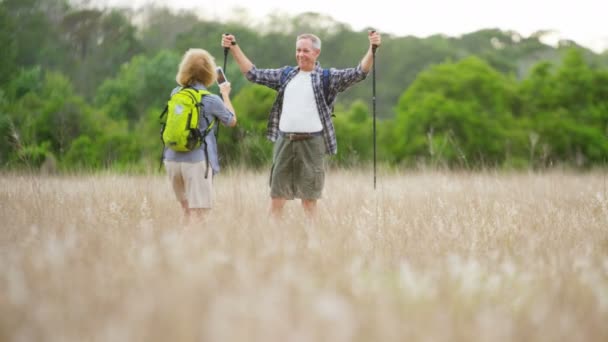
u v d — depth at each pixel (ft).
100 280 21.93
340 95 558.97
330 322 16.62
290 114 45.47
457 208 47.03
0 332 17.43
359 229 36.35
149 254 23.93
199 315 17.60
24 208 43.62
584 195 57.11
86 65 499.92
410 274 23.02
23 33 465.88
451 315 19.10
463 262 27.89
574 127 350.84
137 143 202.69
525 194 58.29
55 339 16.85
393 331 17.25
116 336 16.25
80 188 56.34
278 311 17.62
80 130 210.59
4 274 22.16
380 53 630.74
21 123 122.72
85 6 520.42
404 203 49.49
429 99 335.26
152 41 561.84
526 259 30.19
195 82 42.14
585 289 23.57
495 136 326.85
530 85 382.42
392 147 341.62
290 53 571.69
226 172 70.13
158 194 53.52
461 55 638.94
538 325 19.20
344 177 70.64
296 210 46.19
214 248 27.35
